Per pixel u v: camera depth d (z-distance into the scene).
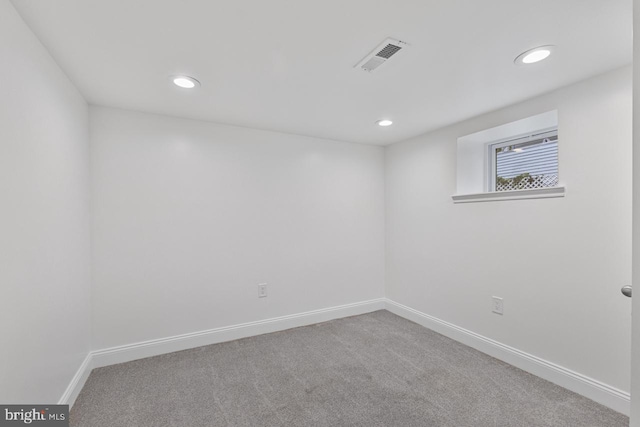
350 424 1.69
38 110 1.47
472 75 1.89
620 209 1.80
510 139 2.75
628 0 1.23
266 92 2.14
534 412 1.78
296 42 1.53
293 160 3.18
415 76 1.90
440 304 3.01
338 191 3.45
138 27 1.40
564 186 2.05
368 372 2.25
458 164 2.82
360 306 3.59
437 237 3.05
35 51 1.44
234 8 1.27
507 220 2.41
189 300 2.68
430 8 1.28
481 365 2.35
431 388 2.03
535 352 2.21
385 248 3.74
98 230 2.34
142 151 2.49
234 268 2.88
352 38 1.50
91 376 2.20
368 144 3.63
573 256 2.00
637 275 0.80
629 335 1.76
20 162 1.30
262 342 2.79
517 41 1.53
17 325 1.27
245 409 1.83
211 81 1.96
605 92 1.85
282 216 3.12
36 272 1.43
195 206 2.70
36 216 1.44
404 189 3.44
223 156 2.83
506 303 2.41
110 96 2.17
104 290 2.36
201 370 2.29
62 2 1.22
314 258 3.31
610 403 1.81
